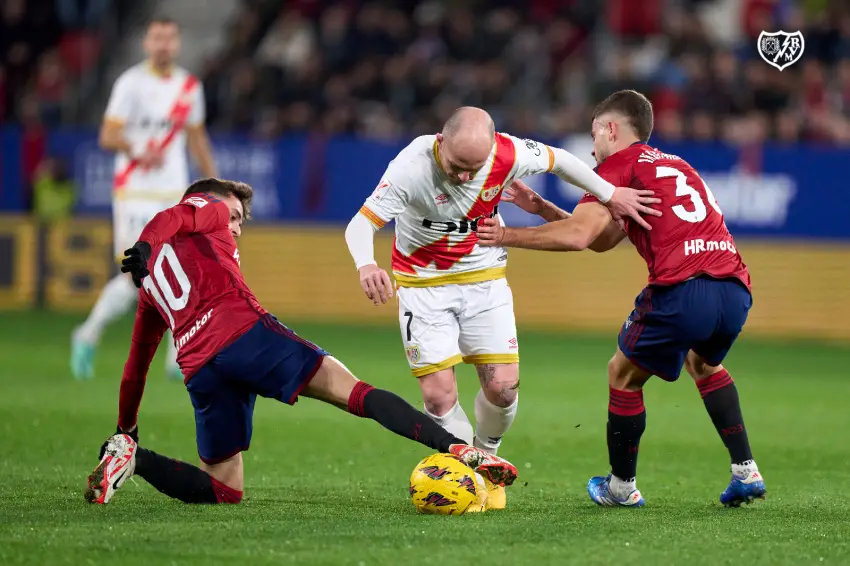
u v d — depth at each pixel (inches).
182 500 739.4
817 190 2103.8
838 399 1395.2
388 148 2251.5
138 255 694.5
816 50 2438.5
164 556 582.2
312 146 2273.6
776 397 1411.2
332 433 1103.0
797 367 1723.7
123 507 724.7
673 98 2324.1
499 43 2578.7
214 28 3038.9
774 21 2522.1
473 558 583.2
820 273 2108.8
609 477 771.4
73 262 2364.7
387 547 605.0
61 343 1860.2
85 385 1385.3
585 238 746.8
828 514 733.3
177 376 1456.7
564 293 2222.0
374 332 2086.6
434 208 778.2
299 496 789.9
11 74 2758.4
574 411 1263.5
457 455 687.7
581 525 677.3
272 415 1214.9
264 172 2293.3
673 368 743.7
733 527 679.7
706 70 2363.4
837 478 900.6
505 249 831.7
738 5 2800.2
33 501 744.3
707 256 733.9
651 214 742.5
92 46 2805.1
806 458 999.6
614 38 2527.1
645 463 971.3
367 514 709.9
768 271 2126.0
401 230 810.8
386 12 2657.5
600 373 1594.5
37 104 2642.7
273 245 2300.7
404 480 866.8
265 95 2522.1
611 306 2203.5
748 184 2123.5
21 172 2362.2
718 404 757.9
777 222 2122.3
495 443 850.8
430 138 764.0
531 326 2235.5
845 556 604.1
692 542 631.8
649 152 772.6
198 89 1450.5
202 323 718.5
